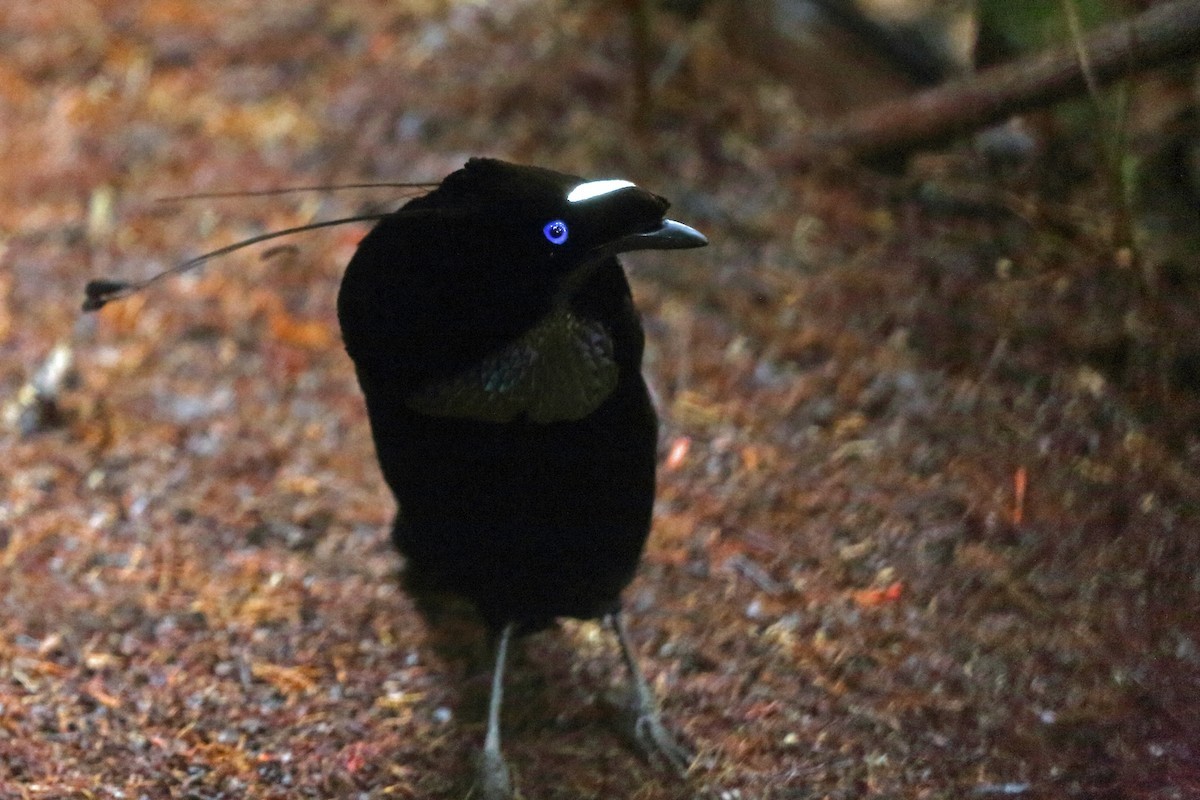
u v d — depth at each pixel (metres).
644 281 10.29
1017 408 9.27
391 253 6.02
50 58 12.72
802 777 6.95
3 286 10.41
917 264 10.38
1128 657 7.57
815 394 9.46
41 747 7.03
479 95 11.92
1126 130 9.95
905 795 6.80
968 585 8.10
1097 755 6.99
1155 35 8.81
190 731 7.19
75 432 9.26
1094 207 10.48
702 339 9.86
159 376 9.73
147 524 8.61
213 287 10.41
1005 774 6.90
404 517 6.90
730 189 11.05
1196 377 9.35
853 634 7.81
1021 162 10.84
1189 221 10.38
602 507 6.58
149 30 13.03
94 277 10.50
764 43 12.74
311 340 10.00
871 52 12.90
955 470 8.86
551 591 6.91
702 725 7.30
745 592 8.11
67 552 8.38
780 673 7.59
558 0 12.93
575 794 6.95
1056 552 8.27
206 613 7.97
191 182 11.34
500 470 6.36
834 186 11.10
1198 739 7.02
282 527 8.61
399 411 6.30
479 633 7.93
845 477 8.86
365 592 8.19
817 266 10.41
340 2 13.16
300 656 7.73
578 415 6.26
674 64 12.05
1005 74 9.90
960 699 7.38
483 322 5.96
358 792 6.91
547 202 5.82
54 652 7.65
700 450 9.07
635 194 6.02
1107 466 8.81
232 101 12.16
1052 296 9.98
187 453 9.14
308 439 9.26
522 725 7.38
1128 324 9.57
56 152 11.72
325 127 11.77
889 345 9.79
